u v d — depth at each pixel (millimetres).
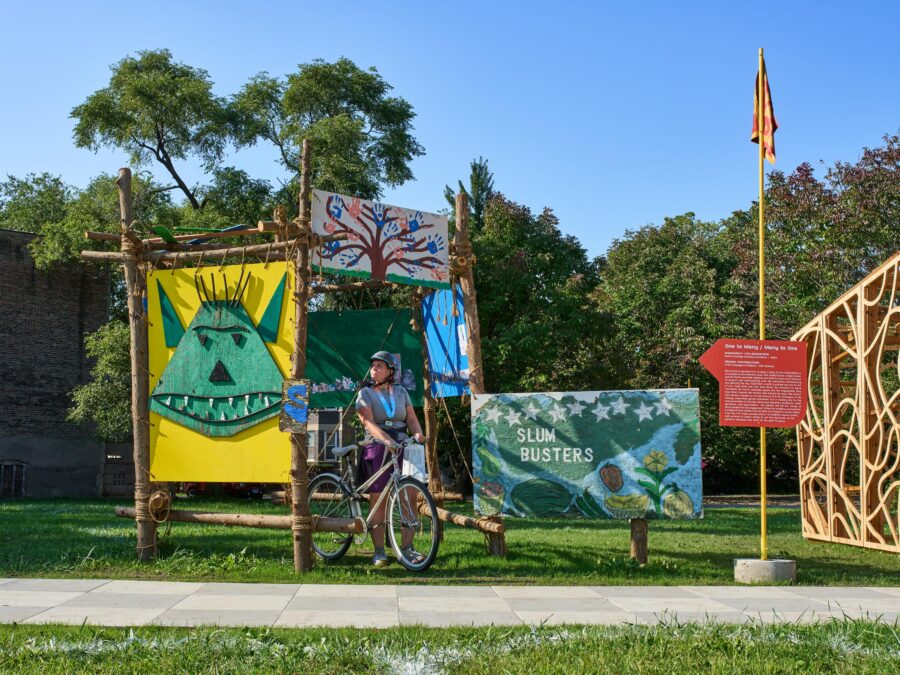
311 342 11523
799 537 11906
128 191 8320
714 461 33844
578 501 7961
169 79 30406
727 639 4652
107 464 29609
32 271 28609
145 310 8352
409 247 9711
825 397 11406
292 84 29797
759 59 8125
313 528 7445
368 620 5305
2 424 27562
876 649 4516
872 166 26969
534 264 26984
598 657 4277
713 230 41156
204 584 6652
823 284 26875
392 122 31234
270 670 4008
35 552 8094
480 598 6184
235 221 29109
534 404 8148
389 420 7941
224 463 7863
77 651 4277
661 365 33844
